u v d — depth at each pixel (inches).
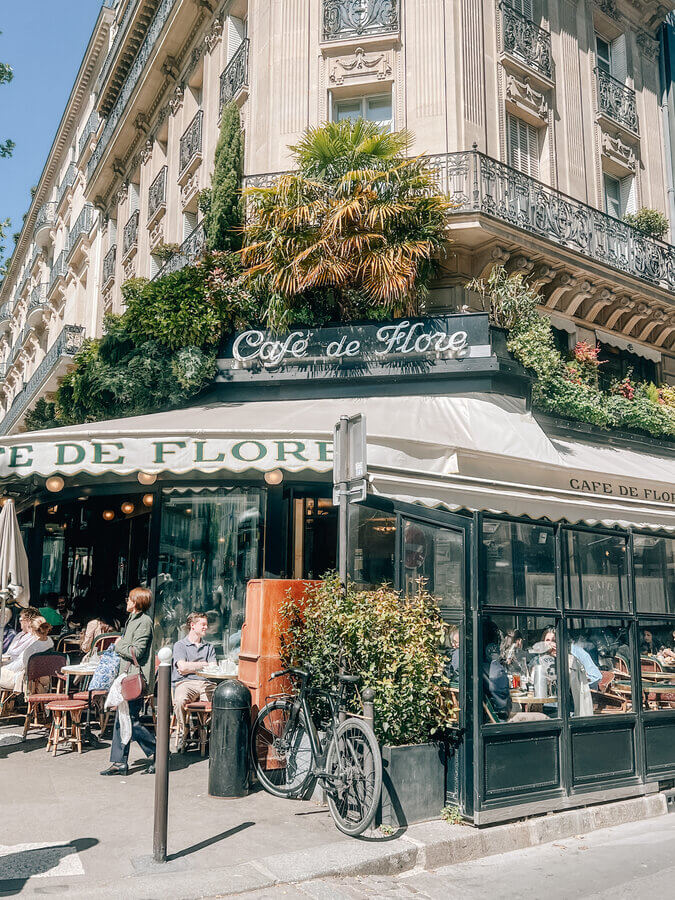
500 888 185.8
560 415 468.8
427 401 413.1
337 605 239.9
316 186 429.7
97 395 470.9
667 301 546.9
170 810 224.7
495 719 231.8
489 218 432.5
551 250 468.1
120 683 265.0
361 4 508.4
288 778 247.6
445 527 245.4
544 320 443.2
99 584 488.7
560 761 246.2
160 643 373.1
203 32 666.2
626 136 619.5
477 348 417.1
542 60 547.2
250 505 380.5
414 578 256.5
